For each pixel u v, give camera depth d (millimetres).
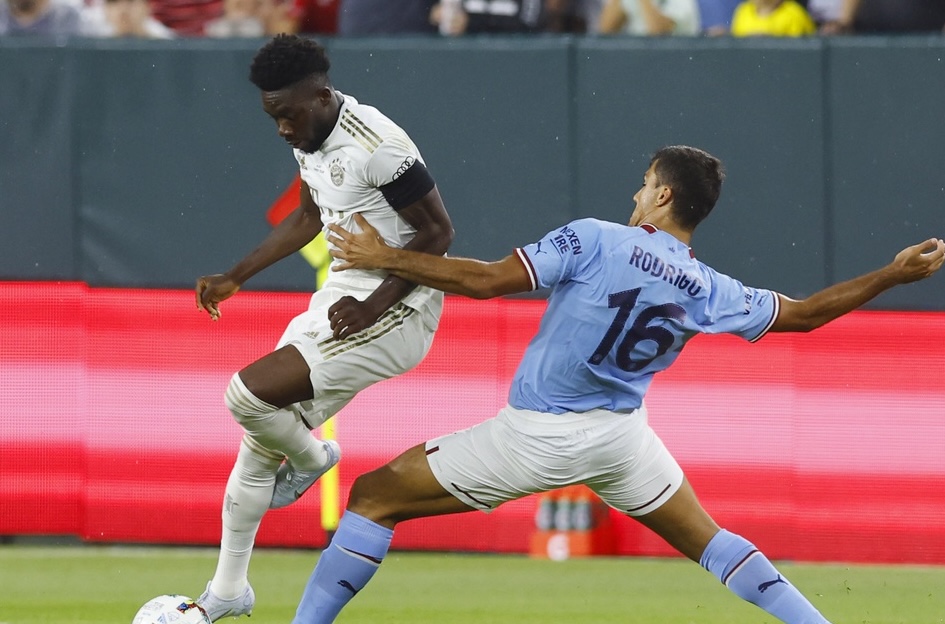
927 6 31812
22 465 28781
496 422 16172
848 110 27031
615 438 16016
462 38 27719
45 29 33938
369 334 16969
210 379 28453
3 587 25047
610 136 27406
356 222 15484
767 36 27250
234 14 33438
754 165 27250
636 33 31922
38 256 28578
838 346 27406
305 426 17547
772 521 27531
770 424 27531
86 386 28672
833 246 27172
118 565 27188
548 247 15562
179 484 28531
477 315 28016
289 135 16547
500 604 23766
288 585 25234
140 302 28516
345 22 32562
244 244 28156
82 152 28344
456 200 27703
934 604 23609
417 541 28641
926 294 27156
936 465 27172
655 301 15680
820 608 23312
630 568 27203
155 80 28125
